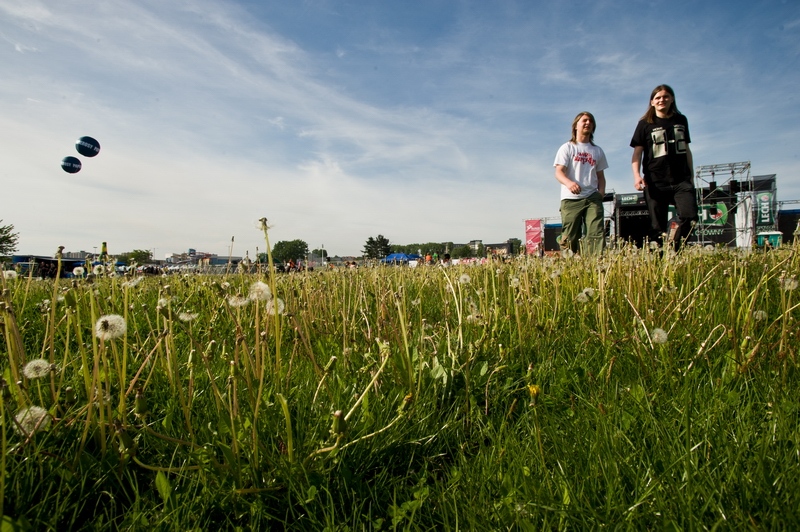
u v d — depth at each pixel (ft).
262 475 4.97
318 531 4.51
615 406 5.97
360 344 9.23
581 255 17.26
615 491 4.49
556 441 5.43
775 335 7.66
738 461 4.46
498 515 4.31
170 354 5.98
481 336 8.57
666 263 11.84
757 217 78.07
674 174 21.20
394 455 5.88
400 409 5.74
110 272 12.18
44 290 14.80
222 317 10.64
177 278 15.83
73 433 5.44
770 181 77.36
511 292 11.12
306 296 11.35
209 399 6.53
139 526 4.28
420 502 4.56
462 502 4.69
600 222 22.56
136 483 4.83
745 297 8.69
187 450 5.41
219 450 5.33
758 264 13.33
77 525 4.47
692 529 3.77
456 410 6.73
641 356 7.38
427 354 7.97
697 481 4.36
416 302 11.26
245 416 5.70
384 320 8.90
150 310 11.33
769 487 4.14
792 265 10.98
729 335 7.35
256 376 6.14
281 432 5.67
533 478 4.82
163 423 5.71
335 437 5.31
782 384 6.07
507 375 7.82
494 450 5.49
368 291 12.89
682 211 20.84
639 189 22.70
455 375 7.48
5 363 7.47
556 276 10.91
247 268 9.23
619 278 11.21
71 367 7.38
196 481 4.79
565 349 8.60
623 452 5.03
